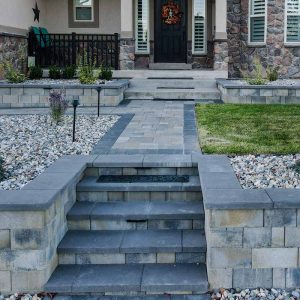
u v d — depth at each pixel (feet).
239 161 20.04
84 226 16.35
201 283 13.82
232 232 13.61
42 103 38.93
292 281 13.73
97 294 13.92
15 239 13.58
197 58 54.08
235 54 54.34
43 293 13.80
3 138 25.31
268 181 17.12
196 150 21.99
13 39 46.57
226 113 32.53
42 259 13.69
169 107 36.78
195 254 14.99
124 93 42.16
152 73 49.03
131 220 16.30
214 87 45.34
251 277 13.75
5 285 13.75
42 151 22.20
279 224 13.55
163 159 19.70
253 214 13.52
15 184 17.26
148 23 53.88
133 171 19.30
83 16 54.34
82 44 51.78
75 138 24.88
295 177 17.54
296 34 52.75
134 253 15.03
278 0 52.29
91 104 38.40
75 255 15.06
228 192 14.51
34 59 50.42
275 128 26.99
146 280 14.05
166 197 17.69
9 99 38.96
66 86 38.27
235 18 54.24
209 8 53.78
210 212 13.56
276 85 39.50
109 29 54.29
